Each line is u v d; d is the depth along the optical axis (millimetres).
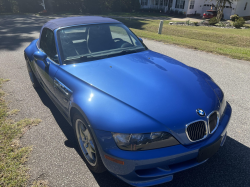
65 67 2865
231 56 7285
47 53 3496
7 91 4586
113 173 2070
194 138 2033
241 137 3014
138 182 1999
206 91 2424
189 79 2594
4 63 6543
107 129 1980
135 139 1888
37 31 13195
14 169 2461
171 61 3121
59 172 2438
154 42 9844
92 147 2271
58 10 36094
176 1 37250
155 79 2465
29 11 34625
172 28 15500
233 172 2424
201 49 8305
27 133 3152
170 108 2066
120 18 26594
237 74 5551
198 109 2104
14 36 11352
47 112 3756
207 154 2115
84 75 2613
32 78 4562
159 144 1912
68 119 2824
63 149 2816
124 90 2275
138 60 2969
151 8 41938
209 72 5695
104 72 2625
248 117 3516
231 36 12008
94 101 2205
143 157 1872
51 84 3125
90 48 3152
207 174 2404
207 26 22234
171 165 2041
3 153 2719
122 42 3438
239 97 4238
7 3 33844
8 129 3232
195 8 36688
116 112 2039
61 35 3186
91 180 2338
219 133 2213
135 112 2016
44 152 2754
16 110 3783
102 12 38844
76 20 3596
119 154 1913
